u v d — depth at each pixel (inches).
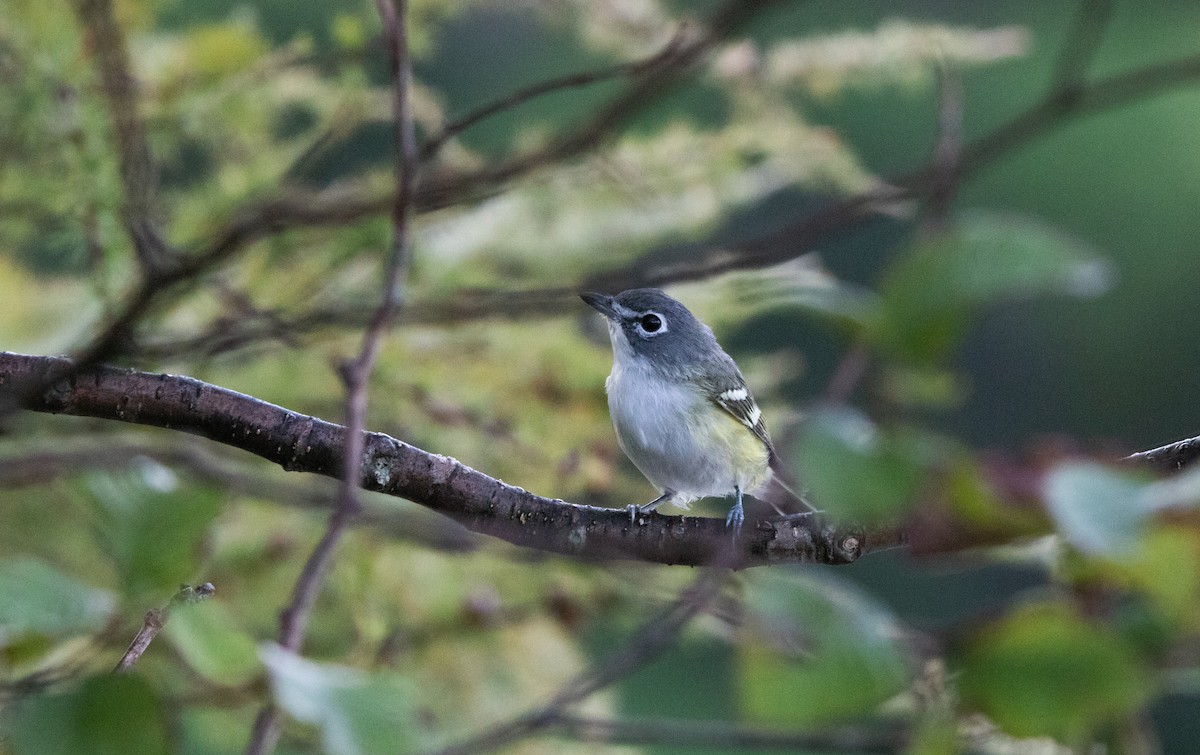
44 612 112.6
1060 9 1011.3
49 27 394.0
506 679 452.1
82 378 278.8
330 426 293.7
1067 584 104.0
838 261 1039.6
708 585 156.2
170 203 429.7
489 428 455.5
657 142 429.7
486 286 454.3
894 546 111.5
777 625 99.6
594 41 435.2
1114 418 1159.0
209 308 418.3
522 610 441.4
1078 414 1148.5
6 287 482.0
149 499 122.4
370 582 425.7
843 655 98.2
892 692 97.8
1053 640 99.2
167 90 423.8
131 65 397.4
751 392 498.6
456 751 174.7
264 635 418.3
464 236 451.5
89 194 384.8
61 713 102.5
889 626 101.9
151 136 418.9
